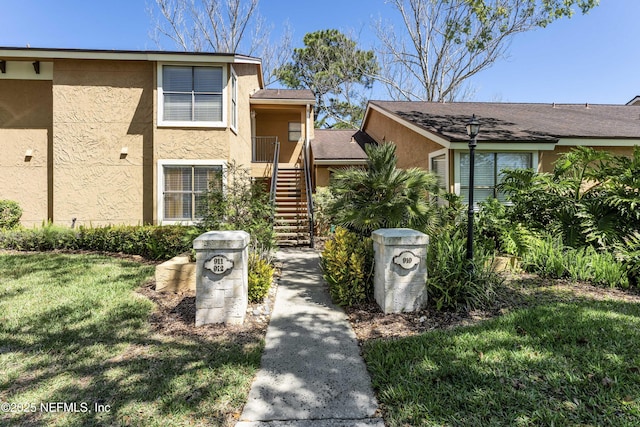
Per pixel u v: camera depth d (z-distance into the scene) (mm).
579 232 6652
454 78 21469
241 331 4148
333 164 13781
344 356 3549
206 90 10203
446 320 4336
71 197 9953
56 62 9867
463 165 8844
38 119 10344
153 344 3756
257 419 2568
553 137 8805
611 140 9453
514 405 2576
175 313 4672
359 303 5062
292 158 16516
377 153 6992
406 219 6387
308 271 7258
